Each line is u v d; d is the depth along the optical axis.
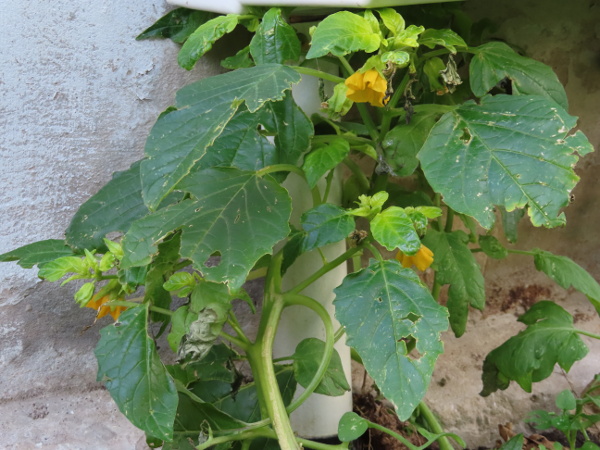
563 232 1.75
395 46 1.19
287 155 1.25
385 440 1.53
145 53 1.44
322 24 1.18
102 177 1.47
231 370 1.34
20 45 1.38
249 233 1.12
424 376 1.11
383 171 1.27
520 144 1.15
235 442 1.32
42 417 1.46
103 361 1.18
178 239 1.19
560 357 1.38
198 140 1.11
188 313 1.20
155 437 1.19
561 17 1.59
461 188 1.14
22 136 1.41
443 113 1.26
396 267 1.18
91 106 1.44
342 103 1.23
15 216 1.44
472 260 1.40
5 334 1.47
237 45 1.49
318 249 1.33
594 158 1.70
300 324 1.45
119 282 1.25
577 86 1.65
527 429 1.55
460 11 1.42
